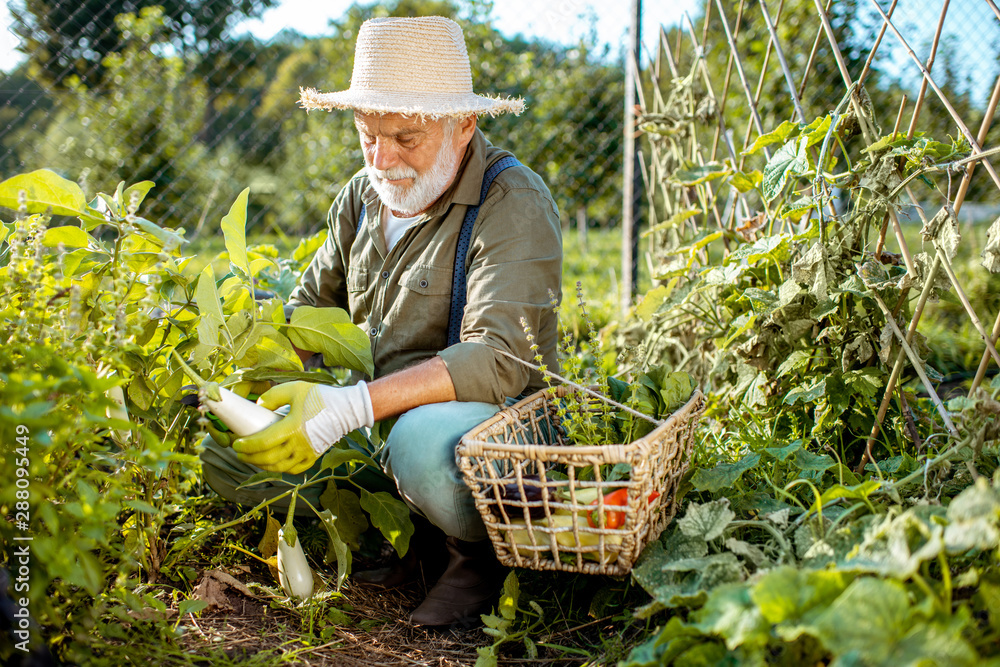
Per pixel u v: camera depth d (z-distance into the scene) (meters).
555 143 6.49
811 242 2.09
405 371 1.63
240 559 1.78
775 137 2.14
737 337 2.23
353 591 1.75
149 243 1.63
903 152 1.74
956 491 1.57
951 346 3.26
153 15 5.28
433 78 1.78
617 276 5.55
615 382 1.88
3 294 1.36
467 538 1.62
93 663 1.27
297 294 2.16
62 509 1.27
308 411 1.53
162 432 1.63
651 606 1.30
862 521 1.32
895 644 0.99
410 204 1.79
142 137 5.27
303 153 7.33
